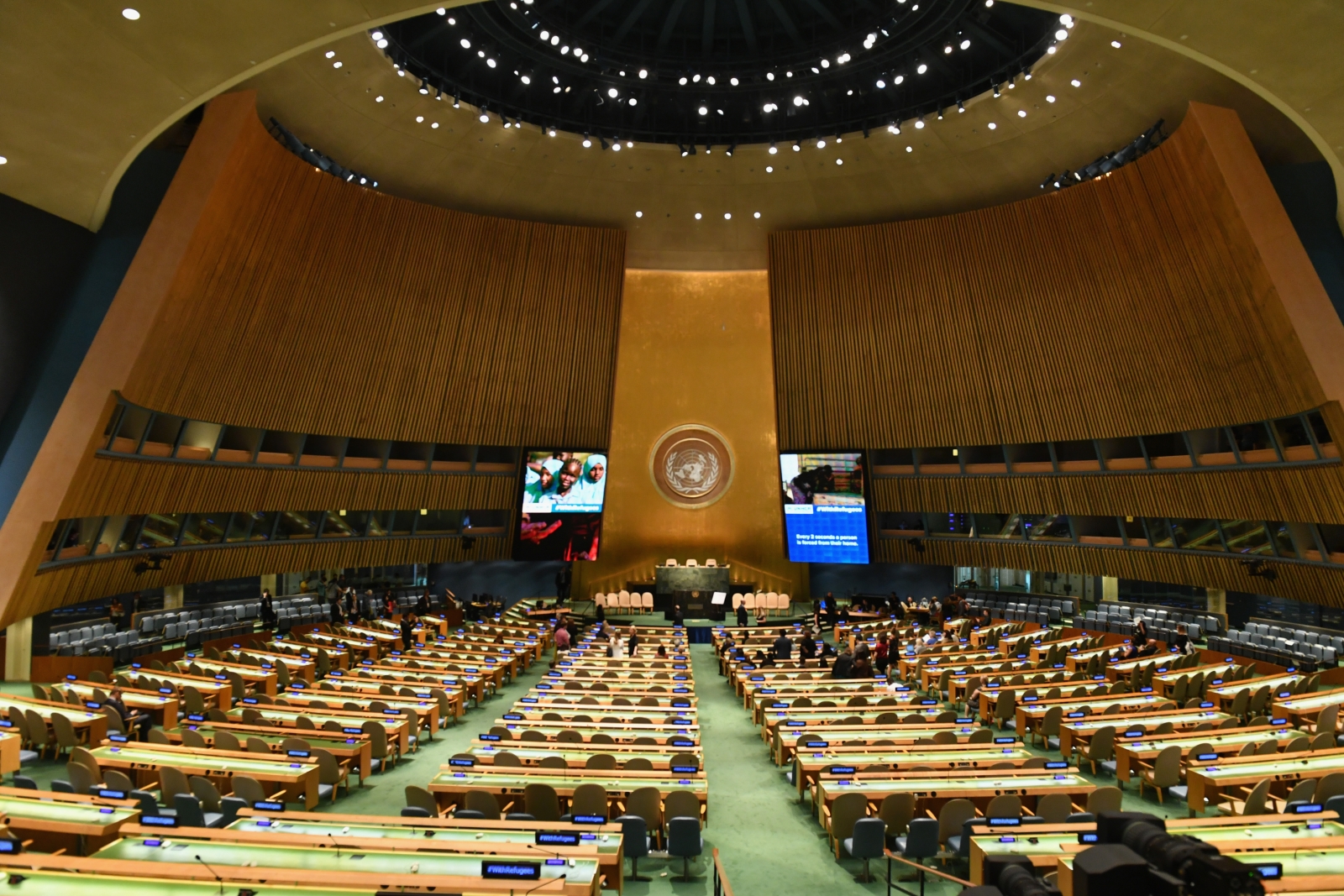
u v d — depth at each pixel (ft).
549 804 25.77
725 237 77.71
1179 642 58.54
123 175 45.91
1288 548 52.85
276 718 34.40
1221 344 52.24
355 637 57.36
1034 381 65.82
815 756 30.40
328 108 55.11
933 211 70.85
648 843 24.67
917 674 52.01
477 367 70.90
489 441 72.69
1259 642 55.67
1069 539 66.85
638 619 76.13
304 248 56.95
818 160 66.69
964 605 71.97
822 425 75.20
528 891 16.35
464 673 46.65
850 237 71.77
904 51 55.31
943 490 72.84
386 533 70.59
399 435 68.54
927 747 31.04
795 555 76.33
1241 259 47.65
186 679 42.16
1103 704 39.09
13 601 40.68
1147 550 61.87
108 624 54.24
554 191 70.08
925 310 70.08
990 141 61.21
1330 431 45.47
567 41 56.08
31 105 36.76
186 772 27.68
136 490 49.26
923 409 71.67
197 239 46.37
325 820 20.86
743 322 85.87
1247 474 52.85
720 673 57.11
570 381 73.77
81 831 20.72
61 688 37.99
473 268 68.44
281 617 65.31
